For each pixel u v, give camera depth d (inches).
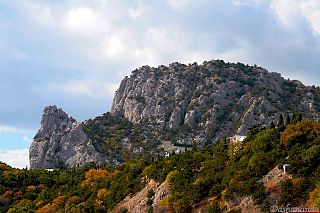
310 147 6368.1
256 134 7672.2
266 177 6279.5
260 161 6525.6
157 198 7416.3
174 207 6904.5
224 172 6958.7
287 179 5974.4
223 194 6402.6
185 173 7436.0
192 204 6761.8
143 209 7455.7
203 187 6855.3
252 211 5999.0
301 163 6082.7
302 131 6683.1
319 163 6028.5
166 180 7603.4
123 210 7706.7
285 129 6963.6
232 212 6033.5
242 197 6235.2
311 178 5890.8
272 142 6850.4
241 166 6771.7
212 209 6373.0
